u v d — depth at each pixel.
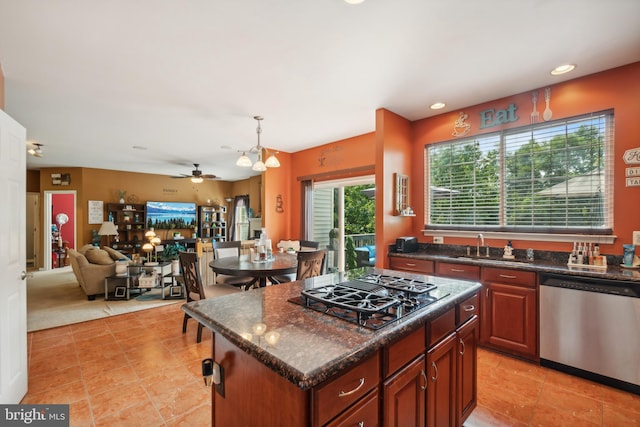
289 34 2.07
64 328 3.38
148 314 3.87
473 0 1.73
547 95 2.89
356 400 1.01
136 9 1.79
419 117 3.78
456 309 1.62
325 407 0.90
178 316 3.80
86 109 3.45
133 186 8.11
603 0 1.73
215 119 3.83
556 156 2.86
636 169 2.44
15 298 2.00
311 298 1.44
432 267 3.15
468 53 2.31
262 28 2.00
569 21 1.93
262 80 2.76
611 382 2.18
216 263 3.40
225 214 10.02
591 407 1.97
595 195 2.65
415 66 2.52
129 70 2.55
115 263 4.72
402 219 3.72
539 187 2.96
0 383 1.82
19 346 2.04
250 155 5.98
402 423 1.21
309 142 5.04
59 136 4.58
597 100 2.61
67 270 7.13
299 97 3.15
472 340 1.80
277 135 4.61
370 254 5.11
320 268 3.28
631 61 2.43
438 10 1.82
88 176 7.38
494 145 3.27
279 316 1.29
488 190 3.31
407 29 2.01
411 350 1.26
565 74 2.66
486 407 1.99
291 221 5.78
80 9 1.78
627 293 2.09
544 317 2.46
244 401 1.13
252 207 9.03
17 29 1.96
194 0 1.72
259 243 3.86
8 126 1.97
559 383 2.25
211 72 2.60
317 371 0.84
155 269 4.77
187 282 3.23
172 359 2.65
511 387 2.21
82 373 2.40
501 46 2.21
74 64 2.44
